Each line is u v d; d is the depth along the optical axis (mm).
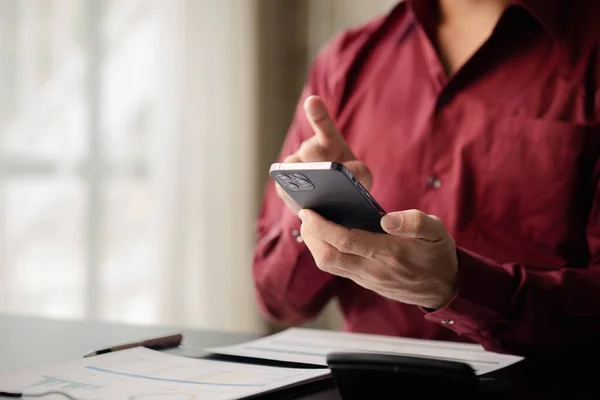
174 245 2393
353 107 1170
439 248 718
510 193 1010
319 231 719
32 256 2080
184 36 2420
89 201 2219
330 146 858
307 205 727
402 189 1083
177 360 733
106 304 2281
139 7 2352
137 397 581
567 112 1001
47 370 684
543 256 995
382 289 774
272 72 2758
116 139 2295
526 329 819
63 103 2145
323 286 1095
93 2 2215
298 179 671
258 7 2662
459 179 1036
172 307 2391
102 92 2244
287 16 2871
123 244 2332
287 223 1037
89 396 586
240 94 2588
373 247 709
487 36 1062
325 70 1229
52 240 2131
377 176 1111
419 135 1077
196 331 1005
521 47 1046
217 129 2514
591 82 1004
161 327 1049
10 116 2010
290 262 1054
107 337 963
